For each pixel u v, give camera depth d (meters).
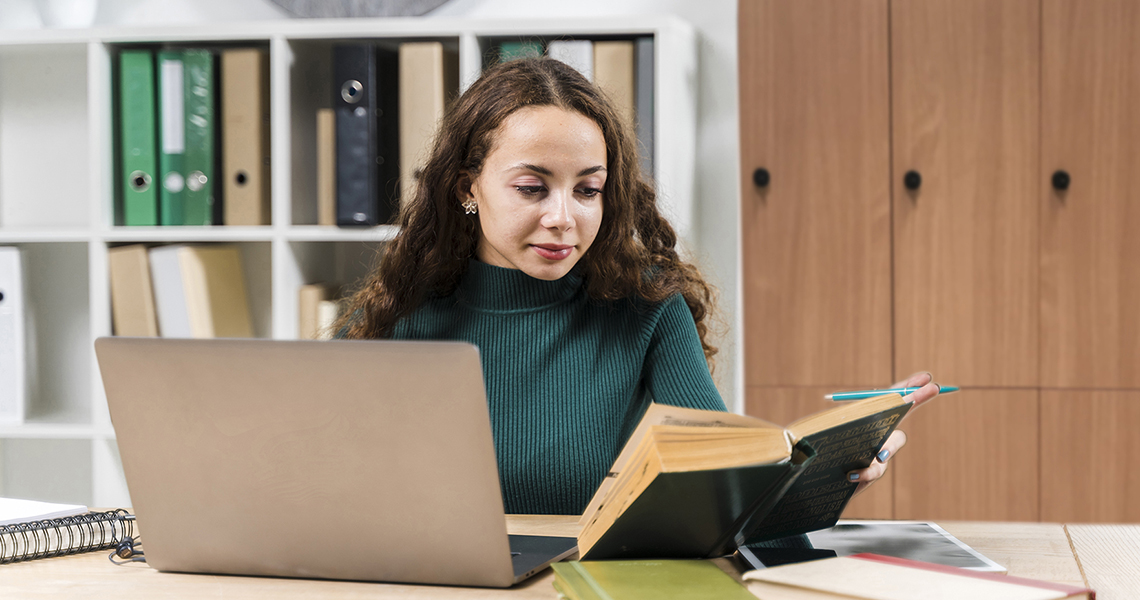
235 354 0.69
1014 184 1.90
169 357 0.70
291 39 2.02
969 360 1.93
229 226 2.03
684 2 2.22
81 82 2.31
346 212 1.96
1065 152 1.88
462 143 1.13
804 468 0.69
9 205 2.35
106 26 2.02
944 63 1.92
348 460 0.69
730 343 2.23
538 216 1.04
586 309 1.24
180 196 2.02
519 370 1.20
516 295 1.21
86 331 2.33
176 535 0.76
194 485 0.74
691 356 1.21
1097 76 1.86
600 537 0.72
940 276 1.94
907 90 1.93
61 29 2.03
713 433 0.67
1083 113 1.87
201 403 0.71
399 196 2.00
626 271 1.20
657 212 1.31
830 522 0.85
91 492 2.36
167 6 2.33
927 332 1.95
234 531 0.74
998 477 1.93
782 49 1.98
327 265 2.27
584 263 1.21
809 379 2.00
